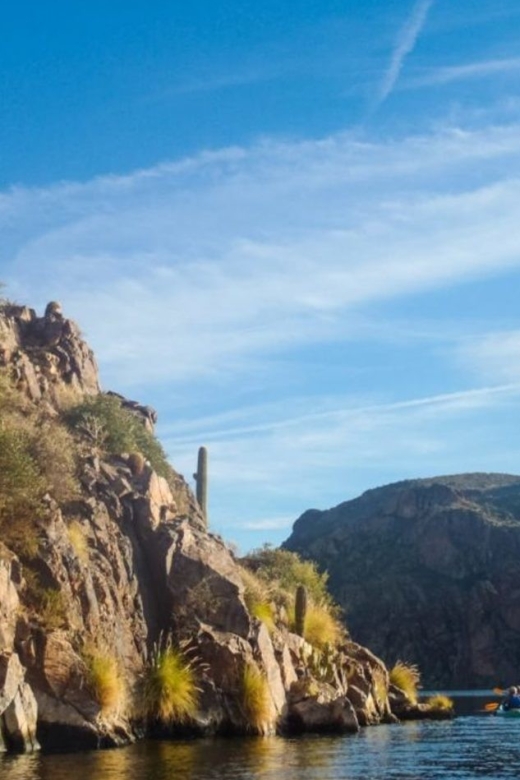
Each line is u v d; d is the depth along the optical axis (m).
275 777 22.41
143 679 33.12
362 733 36.91
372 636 166.25
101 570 34.12
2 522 31.55
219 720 33.78
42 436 35.88
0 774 22.50
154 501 38.81
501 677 159.75
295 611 42.53
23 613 29.86
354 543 188.50
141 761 25.44
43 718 28.75
